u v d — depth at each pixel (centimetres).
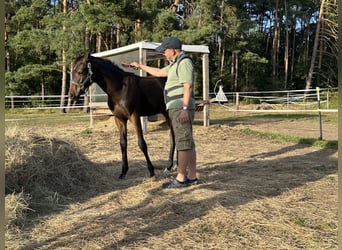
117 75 524
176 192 460
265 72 3653
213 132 1070
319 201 427
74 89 515
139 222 365
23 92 2641
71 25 1942
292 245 316
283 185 492
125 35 2288
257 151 772
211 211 390
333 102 2183
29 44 2230
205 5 2606
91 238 330
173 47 455
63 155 491
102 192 472
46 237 334
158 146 834
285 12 3747
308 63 3750
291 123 1368
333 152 745
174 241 322
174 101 456
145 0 2228
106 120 1255
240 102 2662
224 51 3344
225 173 564
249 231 343
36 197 428
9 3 2572
